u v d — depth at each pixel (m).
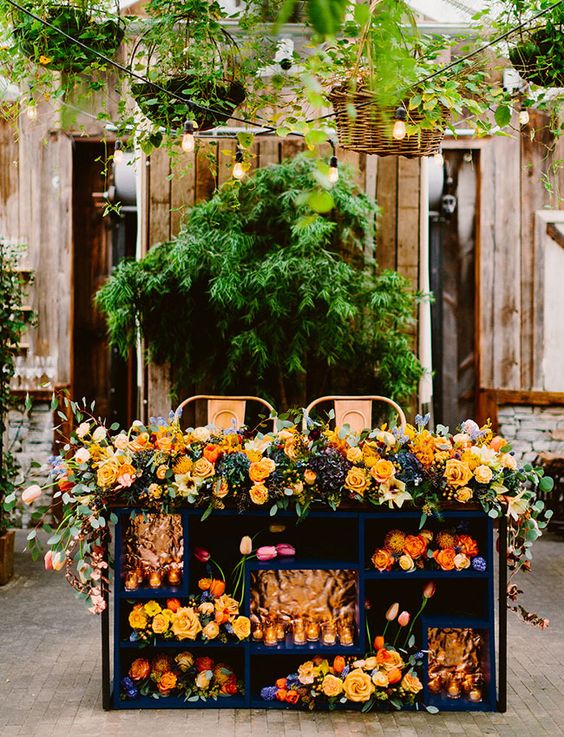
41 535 6.83
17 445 7.00
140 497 3.52
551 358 7.44
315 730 3.37
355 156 6.91
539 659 4.19
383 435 3.56
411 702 3.58
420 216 6.94
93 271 7.48
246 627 3.55
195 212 6.21
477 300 7.50
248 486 3.53
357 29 3.55
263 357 6.08
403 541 3.64
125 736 3.29
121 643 3.61
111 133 7.13
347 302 6.06
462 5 5.98
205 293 6.22
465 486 3.55
